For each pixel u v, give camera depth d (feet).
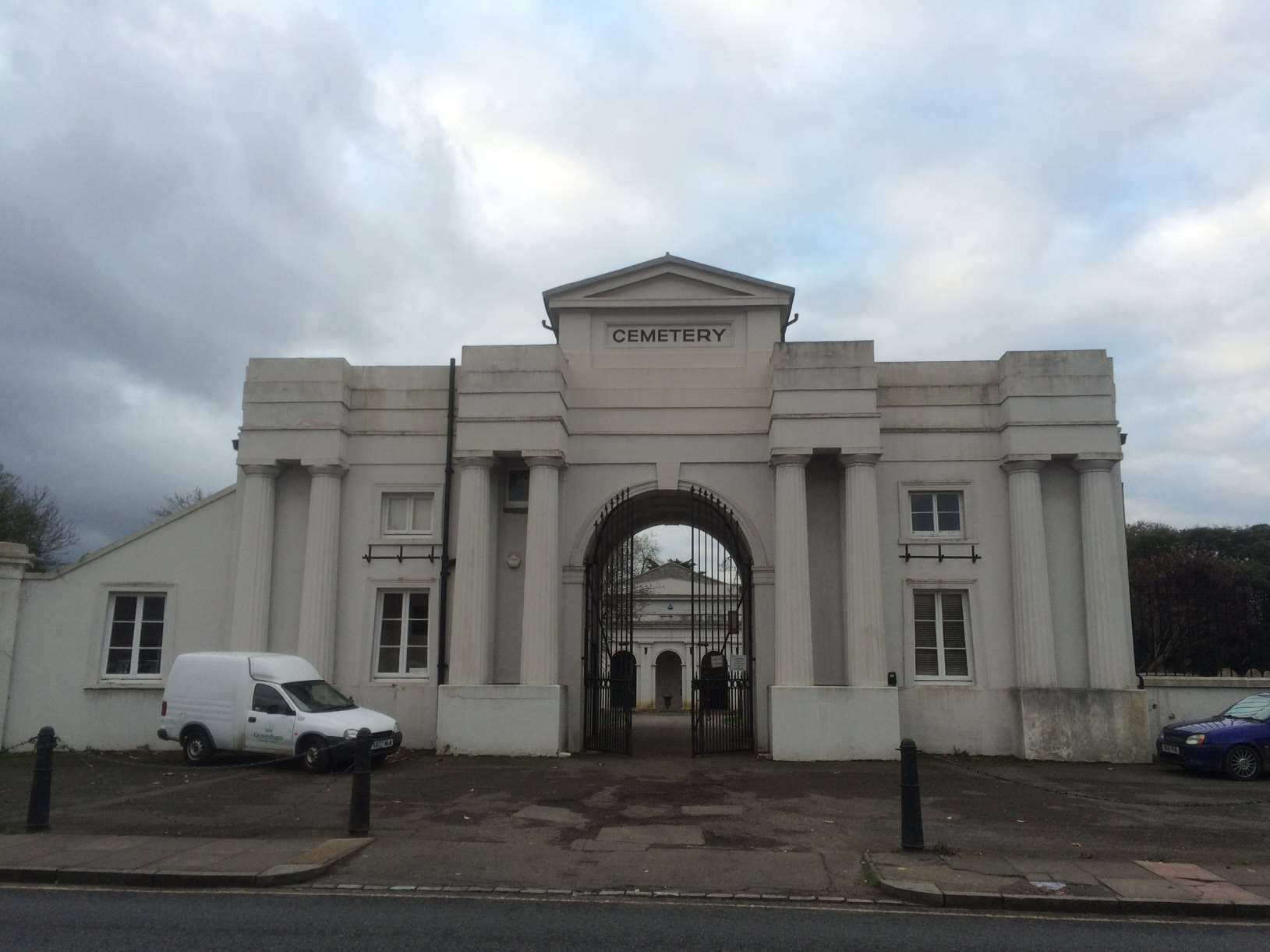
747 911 27.63
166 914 26.45
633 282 69.21
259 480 65.77
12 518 139.85
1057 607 63.21
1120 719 59.88
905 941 24.50
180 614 66.28
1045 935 25.41
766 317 68.59
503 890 29.43
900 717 61.87
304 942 23.61
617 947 23.50
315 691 56.54
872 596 60.75
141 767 55.21
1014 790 48.21
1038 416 63.46
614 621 86.69
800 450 61.98
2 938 23.88
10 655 64.95
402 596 66.08
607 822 39.73
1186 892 29.14
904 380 66.39
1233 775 52.29
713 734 77.97
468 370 64.59
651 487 66.33
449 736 60.18
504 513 66.90
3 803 43.57
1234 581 134.41
